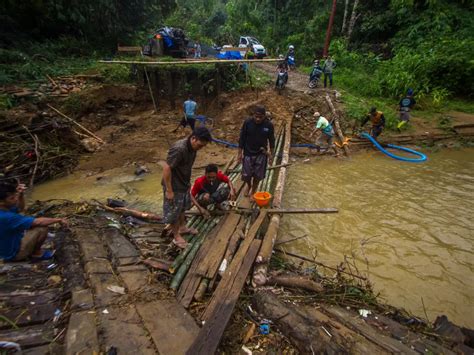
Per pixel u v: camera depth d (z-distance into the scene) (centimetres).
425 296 374
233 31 2652
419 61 1336
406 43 1617
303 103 1121
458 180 706
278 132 952
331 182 703
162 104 1220
